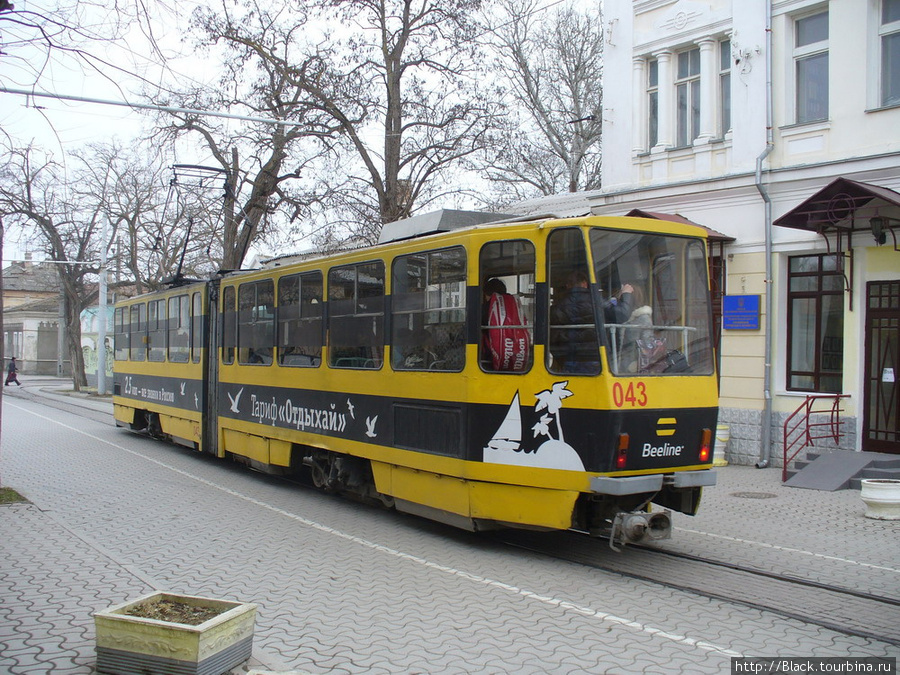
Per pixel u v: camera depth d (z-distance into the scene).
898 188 11.87
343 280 9.88
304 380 10.66
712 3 14.23
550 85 30.77
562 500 7.07
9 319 62.22
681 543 8.20
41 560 7.21
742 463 13.59
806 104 13.21
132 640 4.50
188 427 14.68
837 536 8.52
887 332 12.15
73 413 26.25
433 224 9.22
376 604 6.11
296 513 9.82
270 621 5.67
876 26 12.30
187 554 7.66
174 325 15.55
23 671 4.61
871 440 12.31
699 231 7.85
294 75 19.53
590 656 5.02
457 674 4.72
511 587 6.60
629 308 7.24
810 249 12.87
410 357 8.60
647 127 15.46
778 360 13.34
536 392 7.26
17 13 7.00
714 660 4.97
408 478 8.63
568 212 17.31
